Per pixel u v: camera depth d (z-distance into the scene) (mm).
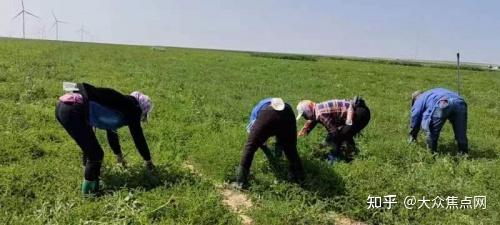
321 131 11164
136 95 7574
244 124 12266
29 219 6148
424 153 9750
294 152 7859
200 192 7324
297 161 7891
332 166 8602
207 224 6453
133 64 26328
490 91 23875
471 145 10891
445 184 8023
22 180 7215
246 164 7727
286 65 33844
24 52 26875
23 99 12992
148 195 6949
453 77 31125
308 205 7379
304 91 19406
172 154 9359
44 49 31672
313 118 9016
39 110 11602
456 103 9734
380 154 9727
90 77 18312
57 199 6664
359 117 8680
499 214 7109
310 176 8125
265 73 26797
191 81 20531
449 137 11656
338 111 8805
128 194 6926
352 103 8758
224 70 27312
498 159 9930
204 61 34062
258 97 16875
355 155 9508
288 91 19141
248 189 7844
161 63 29234
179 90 17172
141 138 7559
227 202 7422
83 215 6324
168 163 8438
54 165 7980
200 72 25016
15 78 15773
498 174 8680
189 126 11547
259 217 6730
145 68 24422
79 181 7367
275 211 6828
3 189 6949
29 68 19047
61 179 7418
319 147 9586
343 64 41719
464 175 8820
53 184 7250
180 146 9953
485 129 13352
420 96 10406
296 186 7699
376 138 11344
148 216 6500
